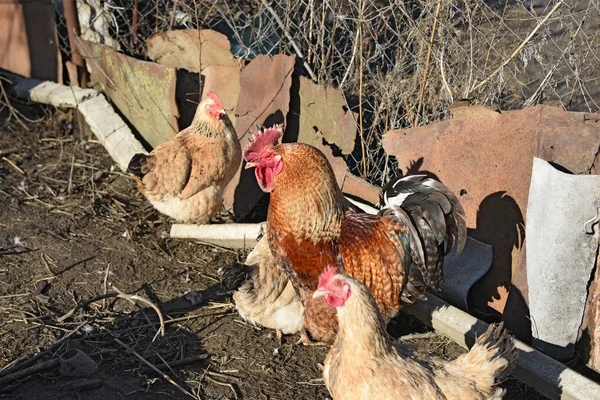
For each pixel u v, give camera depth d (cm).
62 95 247
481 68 193
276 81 201
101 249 194
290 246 150
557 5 166
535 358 145
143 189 192
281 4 217
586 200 144
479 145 166
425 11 182
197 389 149
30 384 148
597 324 146
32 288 177
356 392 123
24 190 217
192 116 230
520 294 158
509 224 163
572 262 147
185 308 174
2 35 262
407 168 177
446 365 130
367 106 210
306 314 155
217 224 198
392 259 150
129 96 239
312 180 147
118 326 166
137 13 246
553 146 155
